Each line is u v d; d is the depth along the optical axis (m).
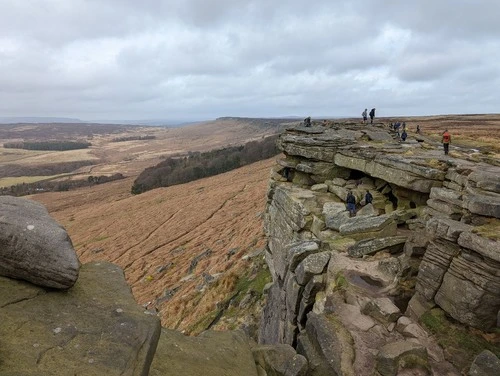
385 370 10.87
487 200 16.42
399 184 24.20
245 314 30.28
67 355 6.96
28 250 8.09
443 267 14.13
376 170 26.44
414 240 16.55
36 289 8.34
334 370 11.24
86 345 7.33
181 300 39.66
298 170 32.47
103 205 134.50
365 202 25.95
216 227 74.69
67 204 151.75
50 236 8.43
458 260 13.62
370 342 12.42
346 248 19.11
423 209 22.20
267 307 25.08
